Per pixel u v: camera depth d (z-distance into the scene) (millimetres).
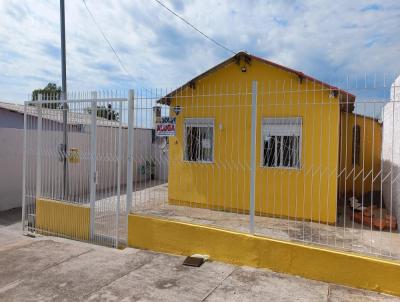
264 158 8281
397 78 7395
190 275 4727
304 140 7859
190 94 9055
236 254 5078
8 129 10188
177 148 9133
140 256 5535
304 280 4523
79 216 6613
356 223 7598
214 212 8352
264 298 4051
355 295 4102
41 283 4574
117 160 6262
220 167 8672
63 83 10211
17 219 9102
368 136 10281
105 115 6273
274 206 7742
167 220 5688
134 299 4082
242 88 8508
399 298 4031
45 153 7289
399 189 6844
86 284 4516
